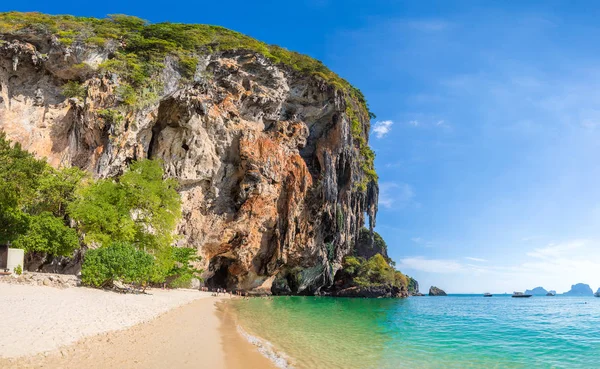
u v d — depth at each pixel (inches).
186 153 2256.4
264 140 2516.0
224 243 2425.0
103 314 706.2
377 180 3722.9
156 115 2069.4
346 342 763.4
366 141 3631.9
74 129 1859.0
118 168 1889.8
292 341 731.4
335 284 3272.6
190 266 2047.2
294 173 2628.0
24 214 1214.9
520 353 727.7
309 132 2906.0
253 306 1579.7
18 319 530.6
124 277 1111.6
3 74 1827.0
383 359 617.3
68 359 410.6
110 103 1888.5
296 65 2736.2
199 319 930.7
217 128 2369.6
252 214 2460.6
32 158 1204.5
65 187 1418.6
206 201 2391.7
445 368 577.0
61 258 1461.6
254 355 563.5
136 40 2081.7
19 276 944.9
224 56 2454.5
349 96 3179.1
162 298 1262.3
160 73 2059.5
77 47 1883.6
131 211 1615.4
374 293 3211.1
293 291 2859.3
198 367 447.8
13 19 1919.3
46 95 1895.9
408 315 1566.2
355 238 3422.7
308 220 2721.5
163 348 532.1
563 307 2689.5
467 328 1125.7
